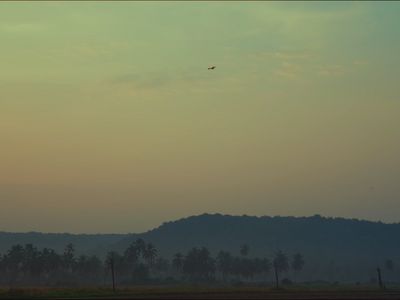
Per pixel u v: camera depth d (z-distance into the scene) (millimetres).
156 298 113375
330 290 173125
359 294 135000
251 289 185750
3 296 124375
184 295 128750
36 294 138500
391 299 111688
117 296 125938
